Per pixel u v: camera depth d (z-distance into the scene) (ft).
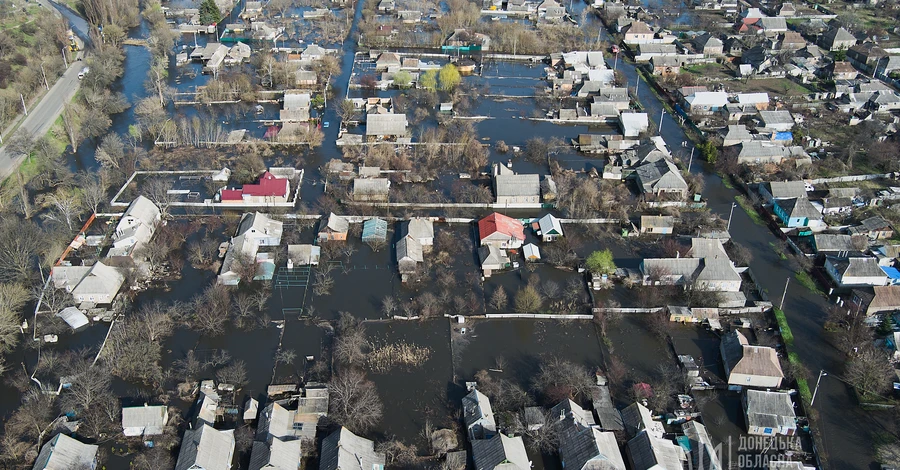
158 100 596.29
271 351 325.21
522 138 552.82
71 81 634.43
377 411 287.89
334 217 414.21
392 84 647.97
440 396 301.43
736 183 479.00
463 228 422.82
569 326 344.49
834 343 332.60
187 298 360.28
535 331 341.00
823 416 292.61
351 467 257.34
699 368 316.81
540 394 301.22
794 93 632.38
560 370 307.37
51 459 255.70
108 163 484.74
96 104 578.25
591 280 375.86
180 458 261.44
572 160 512.22
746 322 342.44
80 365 308.19
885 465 267.80
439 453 271.49
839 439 281.74
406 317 345.31
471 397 289.74
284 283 371.56
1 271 368.27
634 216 437.17
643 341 335.26
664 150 502.38
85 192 436.35
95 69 617.62
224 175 472.44
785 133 533.96
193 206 440.86
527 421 281.54
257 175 474.90
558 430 276.62
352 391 292.20
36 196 447.42
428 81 636.07
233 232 415.03
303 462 269.23
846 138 540.52
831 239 395.55
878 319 342.85
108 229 414.82
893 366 312.09
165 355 322.75
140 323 334.24
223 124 567.59
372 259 393.50
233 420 287.69
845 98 604.90
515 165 505.66
